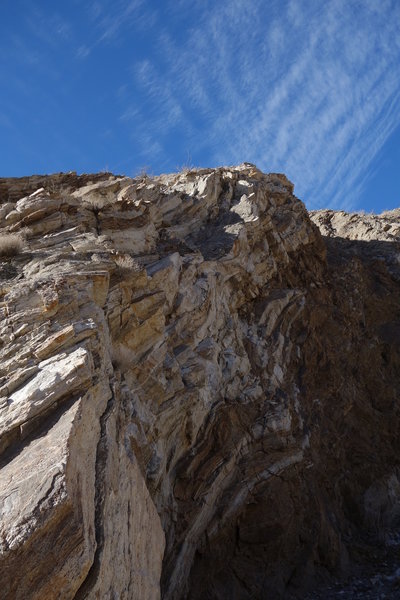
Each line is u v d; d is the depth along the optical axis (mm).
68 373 6922
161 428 11570
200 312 14258
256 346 16719
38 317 8250
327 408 18266
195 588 11570
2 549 4770
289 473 14148
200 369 13102
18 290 8789
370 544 16016
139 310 11664
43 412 6445
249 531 12945
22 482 5391
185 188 20141
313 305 20219
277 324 18312
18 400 6609
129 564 6797
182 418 12305
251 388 15109
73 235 12500
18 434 6234
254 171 22453
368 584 13773
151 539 8211
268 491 13367
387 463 18625
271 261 19359
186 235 18156
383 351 22516
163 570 10719
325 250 23219
